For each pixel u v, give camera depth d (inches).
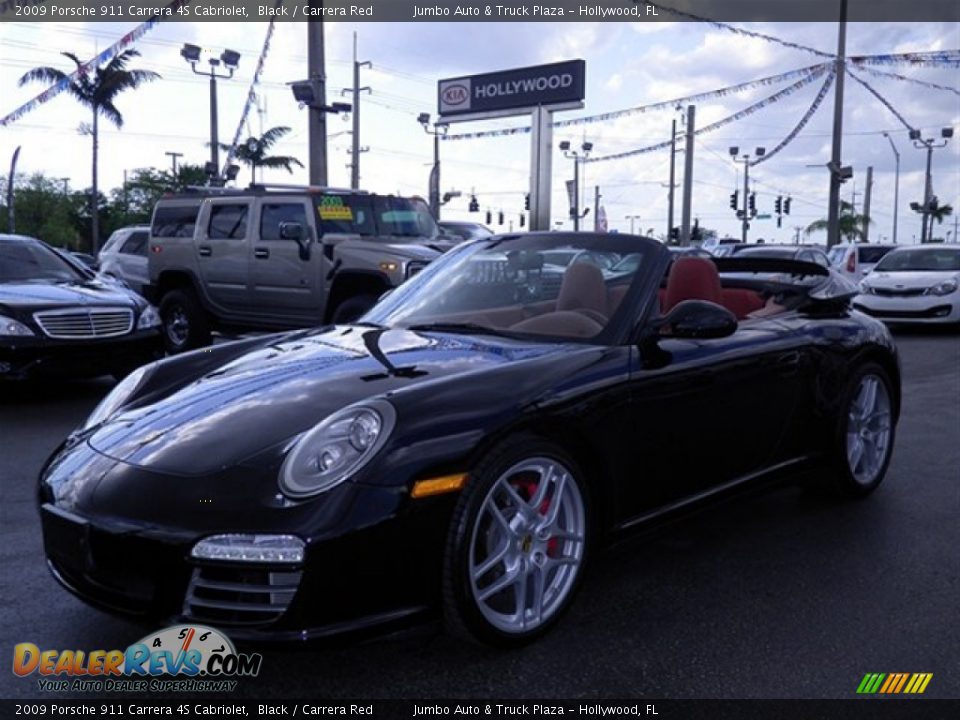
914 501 187.9
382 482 104.7
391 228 425.1
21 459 223.0
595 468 129.3
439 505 107.7
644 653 119.4
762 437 159.3
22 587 140.3
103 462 116.3
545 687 110.9
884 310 556.4
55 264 337.7
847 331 179.2
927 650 120.7
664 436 138.5
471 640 114.4
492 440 112.3
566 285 153.4
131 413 130.0
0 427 261.7
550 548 124.6
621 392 130.8
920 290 548.1
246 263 422.0
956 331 572.7
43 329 282.7
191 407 125.0
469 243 180.5
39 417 277.4
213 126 1245.1
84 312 292.0
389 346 141.1
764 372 156.9
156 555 103.7
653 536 142.8
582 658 118.0
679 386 139.8
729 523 173.3
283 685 111.7
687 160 1280.8
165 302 461.1
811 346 168.4
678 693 109.6
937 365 406.0
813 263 193.0
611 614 131.4
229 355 150.5
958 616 131.5
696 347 146.3
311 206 402.3
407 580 106.3
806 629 126.8
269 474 106.1
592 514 129.0
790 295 188.9
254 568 100.7
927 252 594.6
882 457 191.8
